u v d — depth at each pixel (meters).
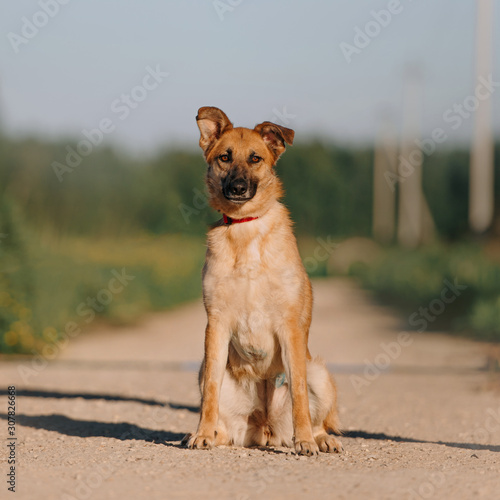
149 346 18.38
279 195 7.40
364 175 67.94
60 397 10.77
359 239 60.38
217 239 7.03
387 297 31.67
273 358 7.04
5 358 16.39
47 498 4.90
